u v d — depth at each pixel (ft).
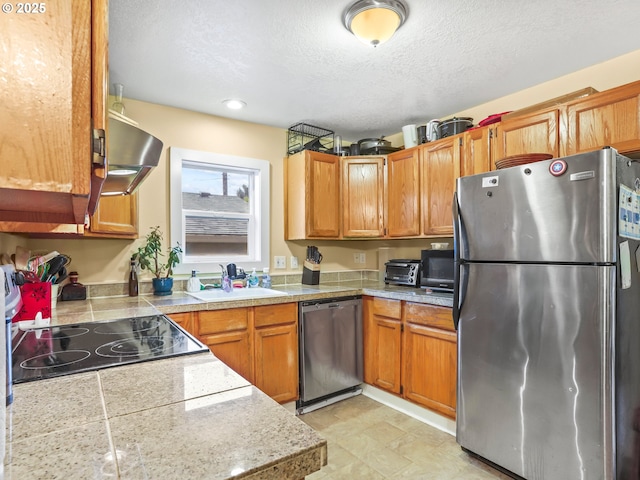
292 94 8.06
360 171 10.11
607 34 5.88
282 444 1.84
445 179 8.38
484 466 6.18
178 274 8.75
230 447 1.80
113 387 2.65
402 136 10.91
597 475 4.70
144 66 6.71
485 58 6.61
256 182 10.08
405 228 9.35
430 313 7.69
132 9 5.07
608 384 4.63
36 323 4.95
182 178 9.02
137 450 1.76
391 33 5.40
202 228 9.35
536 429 5.32
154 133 8.44
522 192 5.50
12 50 1.22
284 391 8.05
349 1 4.99
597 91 6.57
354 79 7.37
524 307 5.46
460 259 6.42
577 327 4.88
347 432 7.43
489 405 5.95
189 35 5.73
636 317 5.16
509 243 5.66
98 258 7.74
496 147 7.38
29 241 7.01
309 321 8.45
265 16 5.27
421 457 6.49
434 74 7.22
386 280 9.99
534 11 5.25
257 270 9.92
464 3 5.04
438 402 7.50
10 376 2.36
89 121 1.34
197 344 3.88
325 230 9.93
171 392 2.54
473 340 6.20
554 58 6.66
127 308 6.31
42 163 1.25
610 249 4.64
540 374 5.27
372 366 9.20
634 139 5.62
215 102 8.45
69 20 1.30
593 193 4.76
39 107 1.25
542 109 6.72
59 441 1.85
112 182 4.58
